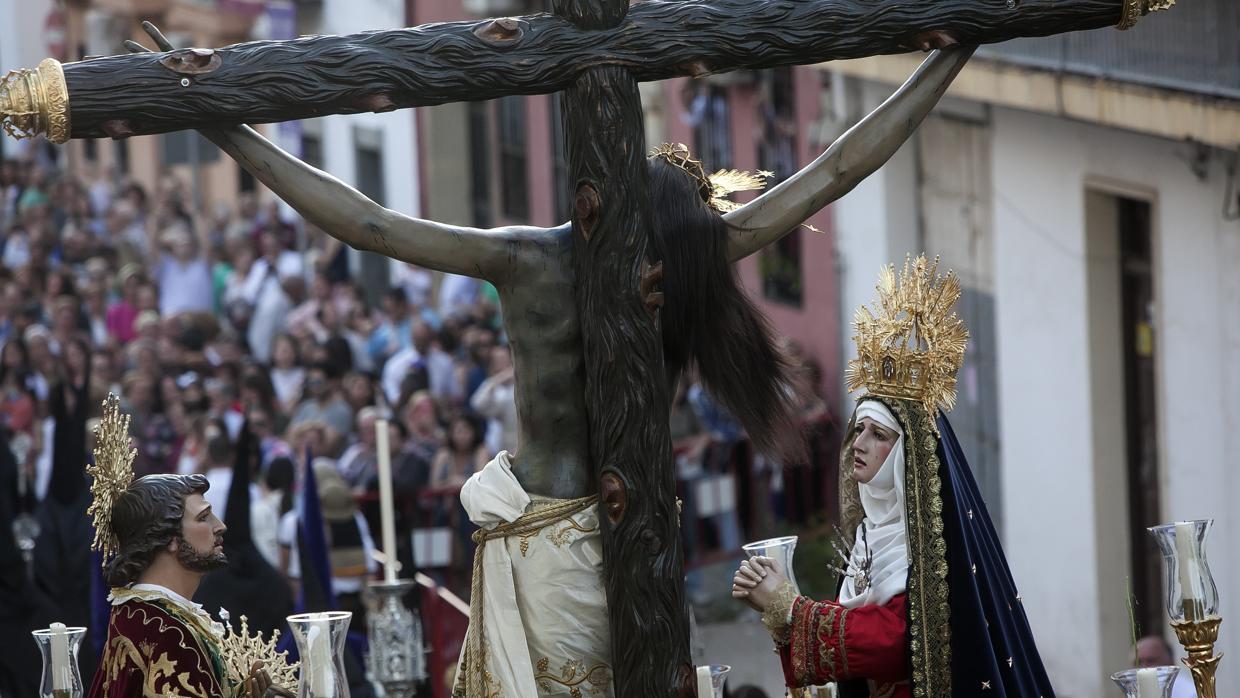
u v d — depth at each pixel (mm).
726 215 10289
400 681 16828
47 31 88312
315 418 39031
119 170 79625
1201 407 28219
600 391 9719
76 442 22203
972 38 10062
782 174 44969
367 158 70875
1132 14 10148
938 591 10594
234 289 52062
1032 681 10945
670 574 9711
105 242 56469
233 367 39906
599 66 9625
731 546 38188
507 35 9562
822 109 41469
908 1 9945
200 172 74062
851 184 10320
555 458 10016
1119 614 31391
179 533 11539
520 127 62000
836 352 42906
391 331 47125
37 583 21984
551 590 9922
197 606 11773
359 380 39250
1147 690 10273
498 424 39094
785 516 39094
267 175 9641
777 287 46281
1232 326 27344
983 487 35969
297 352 45156
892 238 39594
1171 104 26422
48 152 70250
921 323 10930
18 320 46750
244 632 12211
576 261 9820
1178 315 28656
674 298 10102
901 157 39156
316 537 21375
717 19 9750
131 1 82500
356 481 35125
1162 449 29344
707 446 38312
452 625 27422
